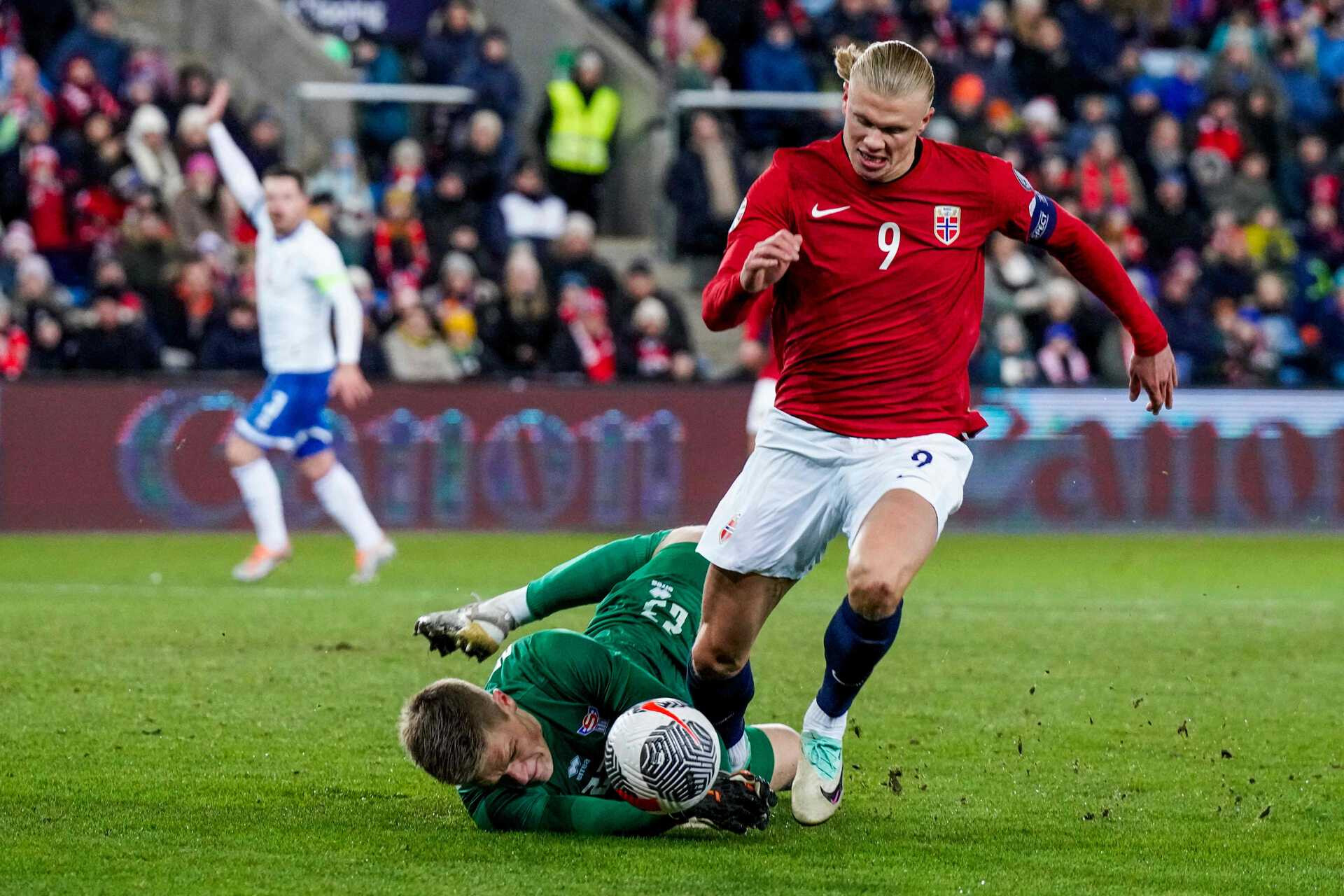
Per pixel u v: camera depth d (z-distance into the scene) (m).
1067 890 10.54
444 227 40.69
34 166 38.78
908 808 12.88
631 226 47.94
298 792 13.06
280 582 27.61
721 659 12.51
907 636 22.14
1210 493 40.62
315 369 27.42
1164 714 16.86
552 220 42.94
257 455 27.52
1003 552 35.22
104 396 36.41
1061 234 12.43
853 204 12.21
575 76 44.16
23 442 36.06
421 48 43.81
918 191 12.23
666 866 10.93
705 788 11.20
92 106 39.84
